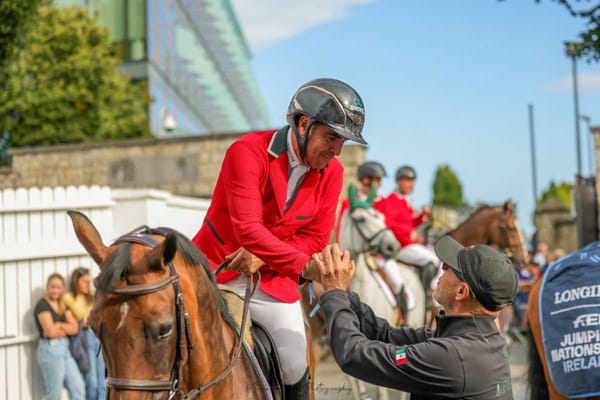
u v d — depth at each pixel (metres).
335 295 3.15
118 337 2.40
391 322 7.16
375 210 7.43
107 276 2.45
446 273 3.10
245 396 3.06
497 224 8.94
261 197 3.36
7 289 6.80
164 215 8.59
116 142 16.31
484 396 2.92
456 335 2.99
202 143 15.91
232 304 3.28
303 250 3.54
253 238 3.14
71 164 16.36
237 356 3.01
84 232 2.65
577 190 13.00
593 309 3.70
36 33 20.17
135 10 27.53
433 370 2.88
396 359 2.90
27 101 19.92
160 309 2.44
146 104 25.00
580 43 7.38
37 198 7.09
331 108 3.17
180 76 34.16
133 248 2.55
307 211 3.47
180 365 2.54
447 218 26.88
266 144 3.34
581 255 3.90
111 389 2.45
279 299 3.47
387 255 7.23
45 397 6.75
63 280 6.93
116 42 27.48
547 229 24.84
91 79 21.19
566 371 3.73
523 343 13.67
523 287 14.23
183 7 35.41
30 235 7.01
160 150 16.06
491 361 2.94
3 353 6.69
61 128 20.50
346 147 14.67
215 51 43.56
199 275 2.79
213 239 3.46
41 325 6.73
